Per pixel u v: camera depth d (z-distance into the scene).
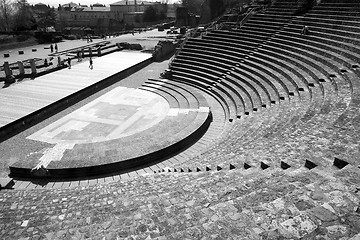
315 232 5.25
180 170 13.59
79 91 27.73
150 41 57.44
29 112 22.47
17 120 21.16
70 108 25.22
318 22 28.08
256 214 6.29
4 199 11.24
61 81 30.84
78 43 59.88
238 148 13.70
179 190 9.54
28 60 41.91
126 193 10.84
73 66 37.72
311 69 20.77
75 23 124.50
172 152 18.45
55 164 15.94
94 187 12.29
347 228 5.29
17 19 74.25
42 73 33.66
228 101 24.72
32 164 15.97
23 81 31.03
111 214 8.83
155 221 7.53
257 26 33.81
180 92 28.20
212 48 33.75
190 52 34.91
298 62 22.92
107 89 30.38
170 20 102.81
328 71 19.05
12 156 17.70
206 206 7.89
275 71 24.33
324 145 10.02
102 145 18.30
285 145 11.03
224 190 8.63
